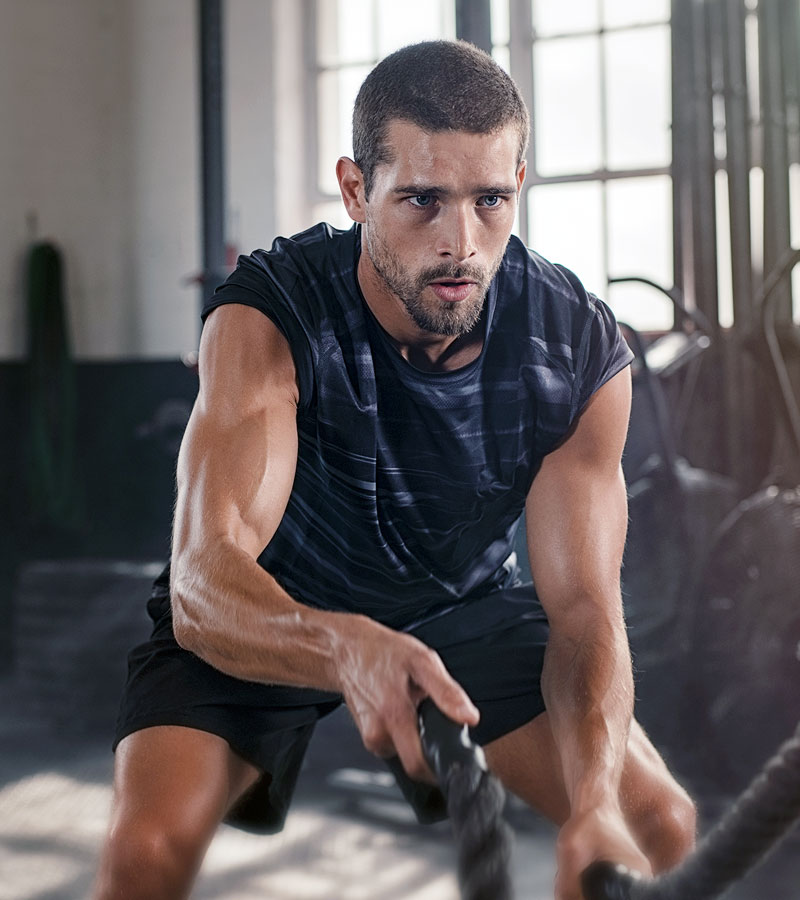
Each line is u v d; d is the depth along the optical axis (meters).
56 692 4.36
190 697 1.35
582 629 1.27
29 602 4.56
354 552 1.44
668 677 3.39
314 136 5.86
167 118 5.93
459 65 1.13
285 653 1.01
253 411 1.25
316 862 2.67
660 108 5.14
